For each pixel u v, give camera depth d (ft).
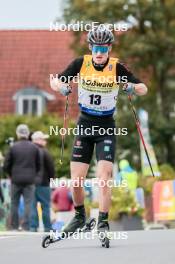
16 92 298.35
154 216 129.80
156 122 250.98
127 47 248.93
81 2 244.63
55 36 308.40
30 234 76.69
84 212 55.93
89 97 55.21
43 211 101.55
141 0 248.73
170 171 155.33
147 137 160.04
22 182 99.66
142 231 73.10
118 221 106.63
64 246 56.85
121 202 106.73
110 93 55.16
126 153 246.88
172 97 257.75
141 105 251.39
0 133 248.73
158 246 55.57
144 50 245.45
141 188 128.26
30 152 100.17
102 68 54.90
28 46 306.96
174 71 259.19
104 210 54.85
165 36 248.93
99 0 246.27
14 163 100.17
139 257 49.01
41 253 52.75
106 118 55.47
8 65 304.09
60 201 126.41
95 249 53.98
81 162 55.57
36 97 296.92
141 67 253.65
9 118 252.62
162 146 255.70
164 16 252.21
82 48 247.70
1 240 65.26
